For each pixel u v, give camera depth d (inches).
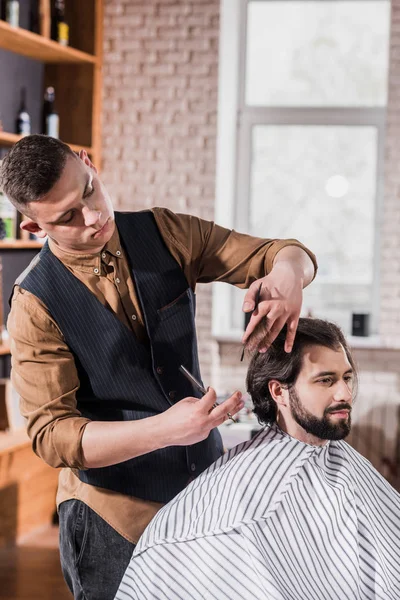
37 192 57.6
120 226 69.0
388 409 164.4
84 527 68.6
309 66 192.1
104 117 177.9
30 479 162.7
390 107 173.8
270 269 68.6
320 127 193.0
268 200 196.2
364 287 193.8
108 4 175.8
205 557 61.8
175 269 70.4
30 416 62.7
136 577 63.7
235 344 179.5
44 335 63.9
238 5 188.2
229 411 56.9
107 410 67.6
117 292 67.1
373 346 174.1
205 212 175.6
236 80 192.2
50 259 65.9
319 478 65.3
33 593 135.5
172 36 173.6
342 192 193.3
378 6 188.1
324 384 63.9
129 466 67.8
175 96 174.7
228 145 187.8
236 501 62.5
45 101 175.2
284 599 59.9
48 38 163.6
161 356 68.2
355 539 65.7
